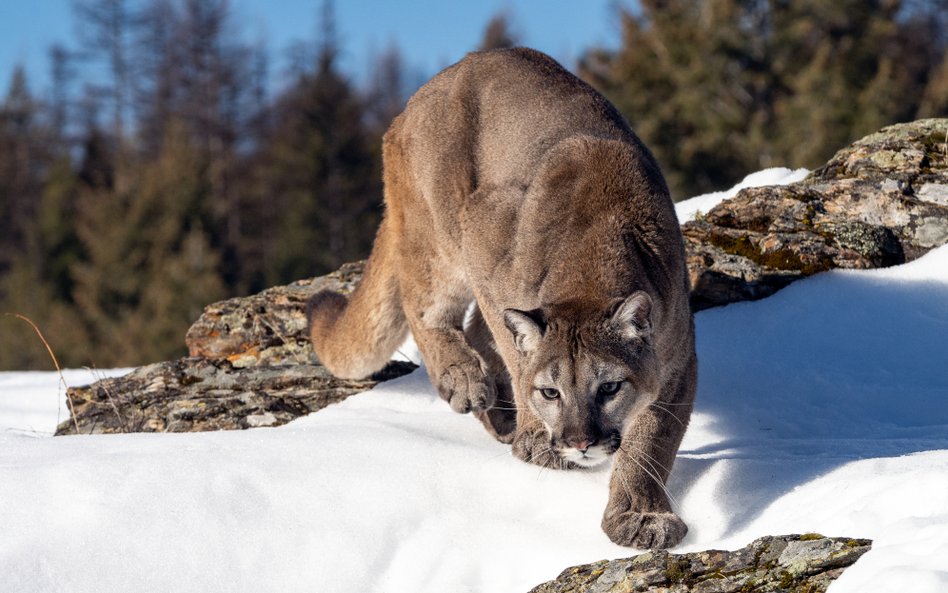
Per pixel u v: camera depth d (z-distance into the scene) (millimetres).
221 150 53500
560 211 6344
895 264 8727
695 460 6262
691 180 24125
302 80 44125
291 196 38219
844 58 24516
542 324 5863
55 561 5301
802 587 4445
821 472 5691
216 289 29875
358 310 8039
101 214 34062
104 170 46625
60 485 5695
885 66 23156
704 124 24234
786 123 23141
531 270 6367
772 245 8812
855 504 4988
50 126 58656
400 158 7699
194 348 9289
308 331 8930
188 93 58812
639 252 6109
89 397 8781
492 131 7160
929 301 8219
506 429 7098
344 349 8133
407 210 7637
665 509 5715
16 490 5668
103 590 5230
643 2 26547
